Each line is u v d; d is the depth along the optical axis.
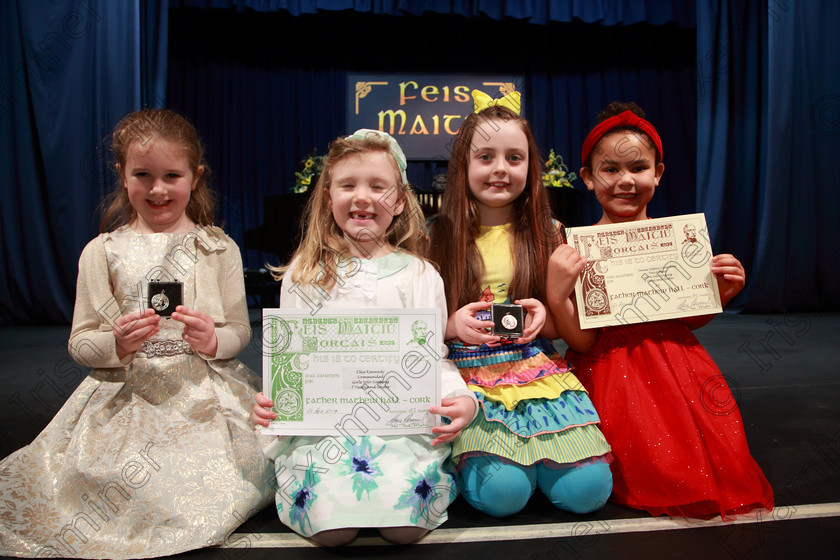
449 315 1.44
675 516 1.26
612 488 1.36
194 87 6.50
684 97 6.70
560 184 5.31
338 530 1.10
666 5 6.08
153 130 1.33
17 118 4.57
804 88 4.85
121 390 1.32
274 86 6.67
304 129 6.70
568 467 1.25
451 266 1.45
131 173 1.33
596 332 1.49
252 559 1.09
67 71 4.54
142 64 4.93
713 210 5.44
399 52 6.75
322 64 6.72
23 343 3.75
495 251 1.48
